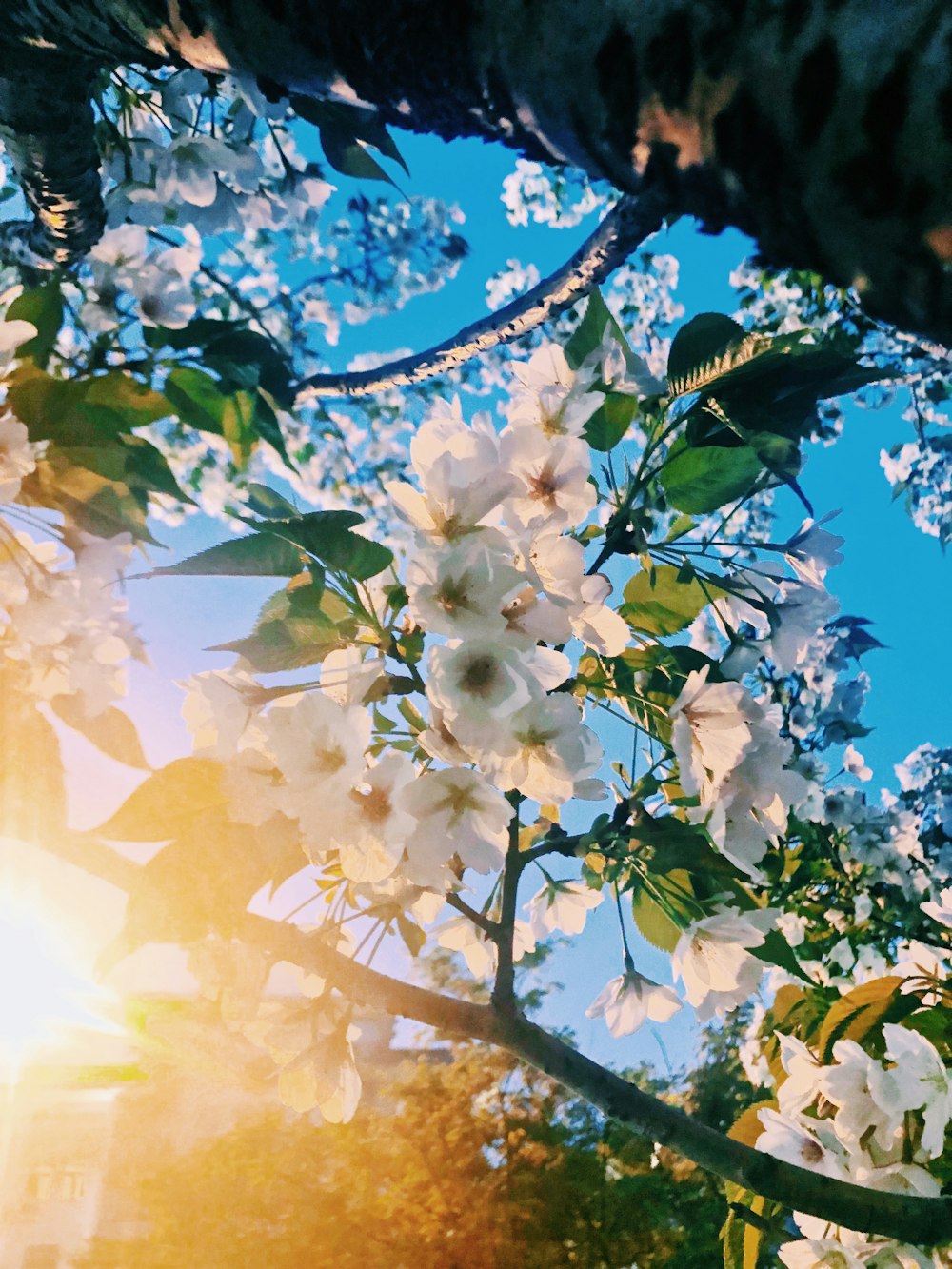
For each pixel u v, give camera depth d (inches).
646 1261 130.6
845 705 60.3
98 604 15.4
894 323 5.7
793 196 5.6
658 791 17.6
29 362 15.4
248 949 16.3
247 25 9.5
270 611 15.5
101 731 15.1
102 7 11.9
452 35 7.4
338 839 15.1
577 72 6.6
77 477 15.5
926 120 4.8
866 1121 20.8
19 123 20.8
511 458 16.5
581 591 15.8
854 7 5.0
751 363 16.7
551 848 17.5
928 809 66.6
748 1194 22.0
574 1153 138.9
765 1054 28.6
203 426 16.1
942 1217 16.9
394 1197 131.5
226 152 27.0
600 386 18.4
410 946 17.3
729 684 16.7
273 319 67.8
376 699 15.8
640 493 18.4
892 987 24.0
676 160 6.3
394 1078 141.0
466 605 14.9
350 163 21.8
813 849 60.2
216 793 15.0
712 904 17.4
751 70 5.5
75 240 25.0
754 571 18.4
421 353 33.9
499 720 15.1
